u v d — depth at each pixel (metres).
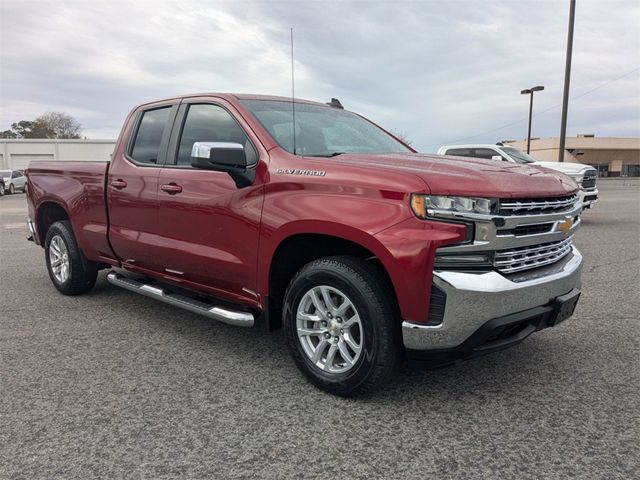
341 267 2.97
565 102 19.80
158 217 4.11
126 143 4.64
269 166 3.35
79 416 2.89
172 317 4.79
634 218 13.76
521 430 2.74
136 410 2.96
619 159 73.44
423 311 2.69
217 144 3.28
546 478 2.33
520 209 2.83
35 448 2.57
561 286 3.08
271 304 3.48
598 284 6.00
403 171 2.85
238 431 2.74
